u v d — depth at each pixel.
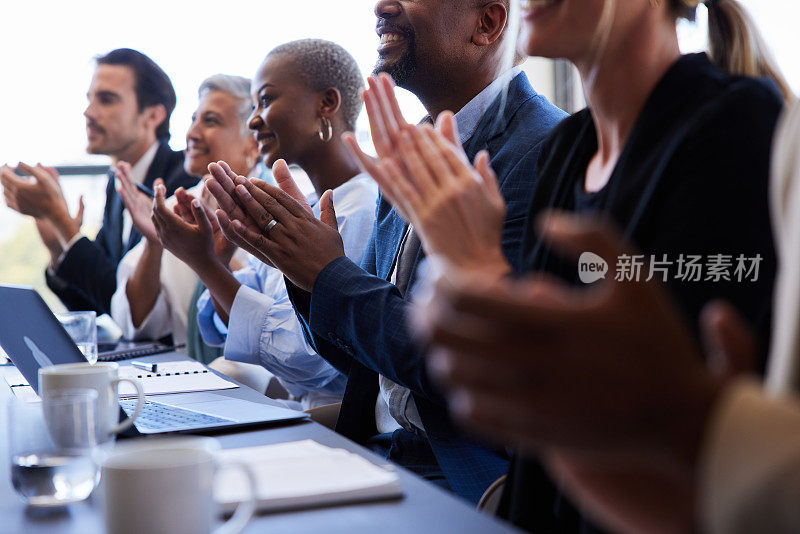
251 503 0.60
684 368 0.36
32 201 3.02
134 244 3.07
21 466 0.70
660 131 0.86
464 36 1.54
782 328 0.47
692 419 0.36
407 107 2.64
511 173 1.34
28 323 1.12
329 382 2.00
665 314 0.36
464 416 0.38
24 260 3.13
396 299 1.20
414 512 0.67
